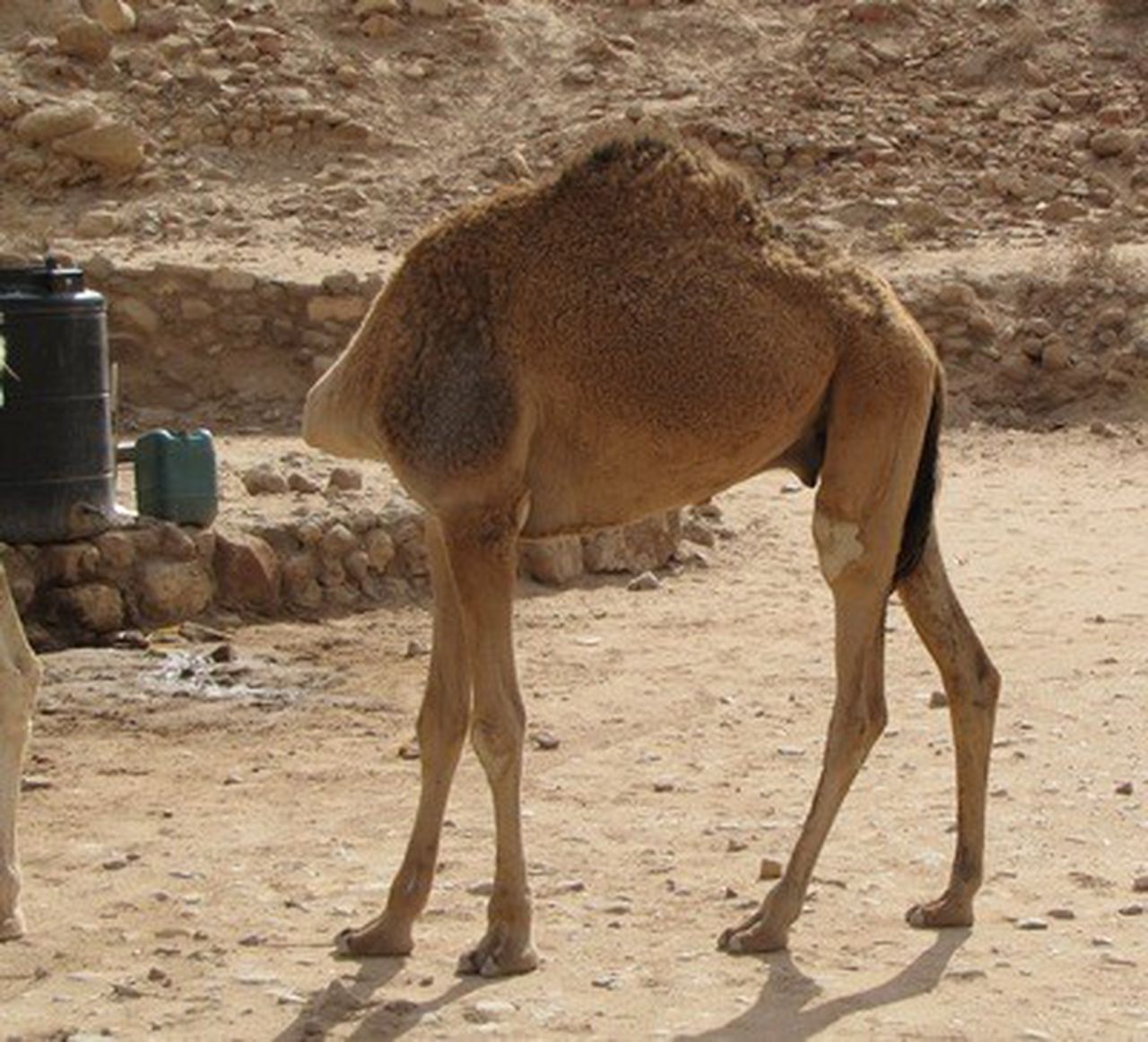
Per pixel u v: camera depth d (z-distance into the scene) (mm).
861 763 11516
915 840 13516
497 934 11219
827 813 11492
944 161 40688
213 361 34281
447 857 13312
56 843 13773
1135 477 29188
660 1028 10398
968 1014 10570
